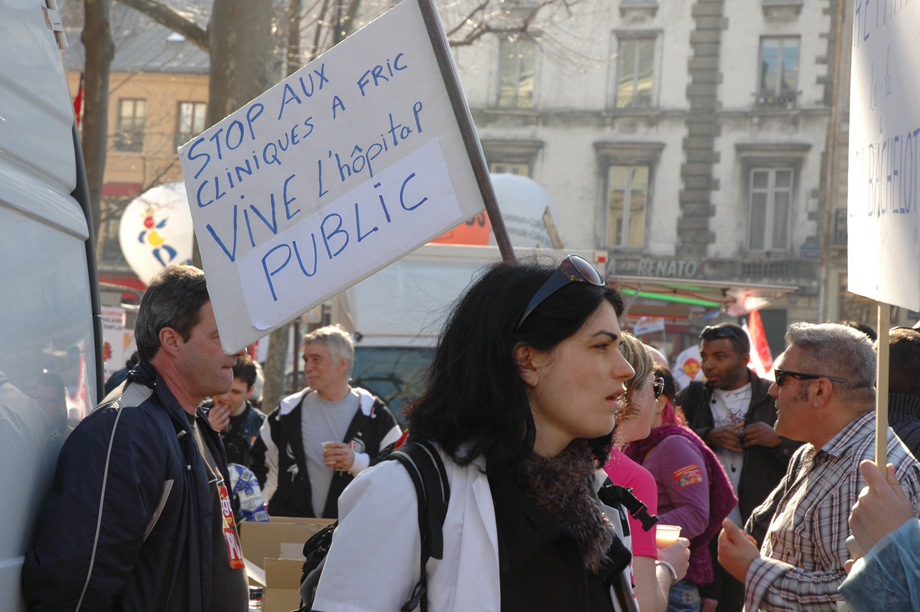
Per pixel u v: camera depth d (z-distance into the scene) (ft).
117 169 100.01
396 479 4.48
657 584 7.00
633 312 46.34
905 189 5.01
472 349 4.71
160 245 53.47
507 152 89.51
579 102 88.43
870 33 5.73
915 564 5.27
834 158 84.53
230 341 5.85
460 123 5.42
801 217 85.05
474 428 4.63
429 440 4.69
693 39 86.74
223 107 25.13
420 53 5.52
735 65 86.28
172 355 7.25
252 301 5.81
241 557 7.37
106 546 5.99
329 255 5.64
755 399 15.12
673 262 86.79
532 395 4.79
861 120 5.89
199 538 6.79
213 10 25.46
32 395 5.97
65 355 6.61
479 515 4.46
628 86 88.07
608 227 88.43
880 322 5.55
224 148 5.99
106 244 102.17
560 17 67.77
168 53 100.32
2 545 5.52
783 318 84.84
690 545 10.96
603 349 4.75
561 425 4.78
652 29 87.15
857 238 5.98
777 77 85.81
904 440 9.37
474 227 29.14
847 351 8.04
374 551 4.33
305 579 5.13
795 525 7.95
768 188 85.97
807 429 8.16
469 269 23.44
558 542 4.58
